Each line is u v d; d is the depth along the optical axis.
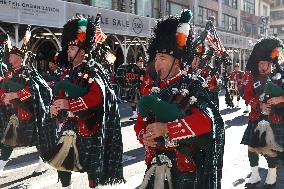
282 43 4.61
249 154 5.10
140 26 18.17
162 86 2.61
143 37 18.56
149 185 2.63
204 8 33.91
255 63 4.64
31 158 6.32
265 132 4.70
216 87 3.77
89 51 3.82
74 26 3.80
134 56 21.00
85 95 3.57
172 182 2.56
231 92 15.16
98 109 3.71
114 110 3.98
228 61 3.22
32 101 4.88
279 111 4.68
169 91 2.53
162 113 2.35
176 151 2.55
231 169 5.92
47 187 4.91
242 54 34.16
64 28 3.87
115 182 4.01
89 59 3.79
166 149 2.59
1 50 5.25
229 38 29.06
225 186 5.10
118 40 17.22
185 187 2.53
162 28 2.60
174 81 2.56
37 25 12.95
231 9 40.00
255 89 4.69
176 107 2.37
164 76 2.60
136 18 17.88
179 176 2.55
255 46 4.66
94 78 3.63
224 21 38.69
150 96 2.40
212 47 3.10
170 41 2.56
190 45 2.62
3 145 5.18
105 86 3.85
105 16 16.05
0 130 5.22
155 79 2.72
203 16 33.69
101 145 3.76
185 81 2.52
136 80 11.51
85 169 3.74
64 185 3.89
